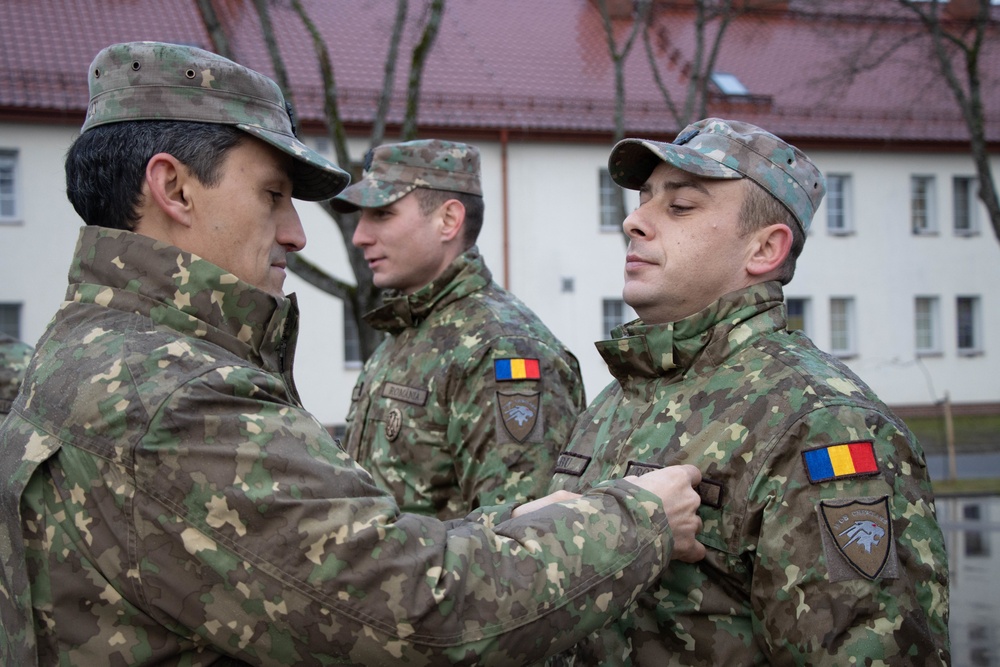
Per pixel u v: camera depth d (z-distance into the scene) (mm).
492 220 16766
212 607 1370
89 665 1384
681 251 1900
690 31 19703
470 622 1410
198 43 15961
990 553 7859
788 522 1630
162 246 1540
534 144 16906
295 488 1402
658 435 1842
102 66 1625
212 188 1593
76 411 1424
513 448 2857
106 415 1398
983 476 13023
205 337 1532
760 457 1688
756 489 1679
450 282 3209
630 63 18781
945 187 19344
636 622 1772
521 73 17812
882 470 1640
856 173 18953
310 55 16641
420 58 7000
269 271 1686
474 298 3195
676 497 1634
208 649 1430
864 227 19016
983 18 10055
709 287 1909
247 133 1615
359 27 17391
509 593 1433
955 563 7488
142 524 1371
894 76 19500
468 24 18594
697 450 1760
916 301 19547
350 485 1460
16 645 1407
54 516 1410
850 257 18953
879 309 19047
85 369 1452
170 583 1368
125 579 1375
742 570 1695
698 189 1896
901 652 1561
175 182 1580
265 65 16109
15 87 14672
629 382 1999
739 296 1866
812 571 1594
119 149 1576
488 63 17812
